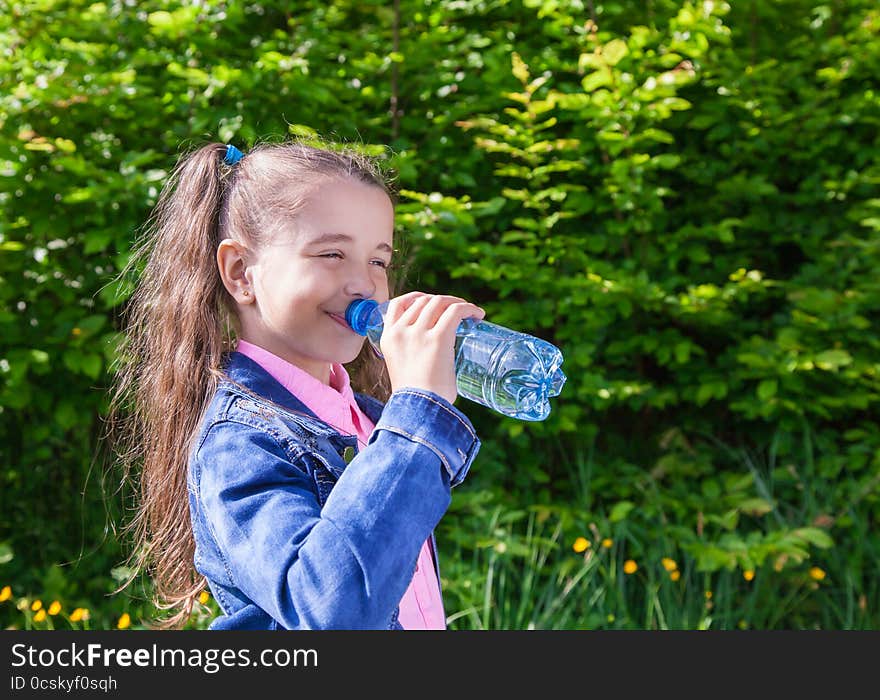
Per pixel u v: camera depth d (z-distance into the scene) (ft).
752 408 11.78
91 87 10.82
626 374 12.53
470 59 11.87
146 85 11.75
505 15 12.84
